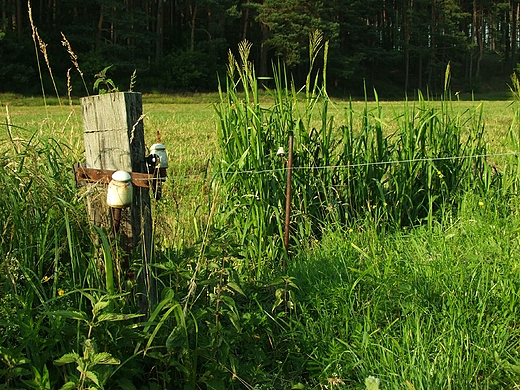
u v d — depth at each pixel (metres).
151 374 3.09
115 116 3.12
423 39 70.81
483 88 76.19
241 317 3.64
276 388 3.30
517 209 5.83
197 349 2.96
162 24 60.75
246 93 5.92
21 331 2.76
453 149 6.84
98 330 2.83
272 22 57.50
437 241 5.11
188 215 5.45
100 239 3.26
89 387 2.57
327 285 4.23
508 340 3.67
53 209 3.49
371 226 5.36
